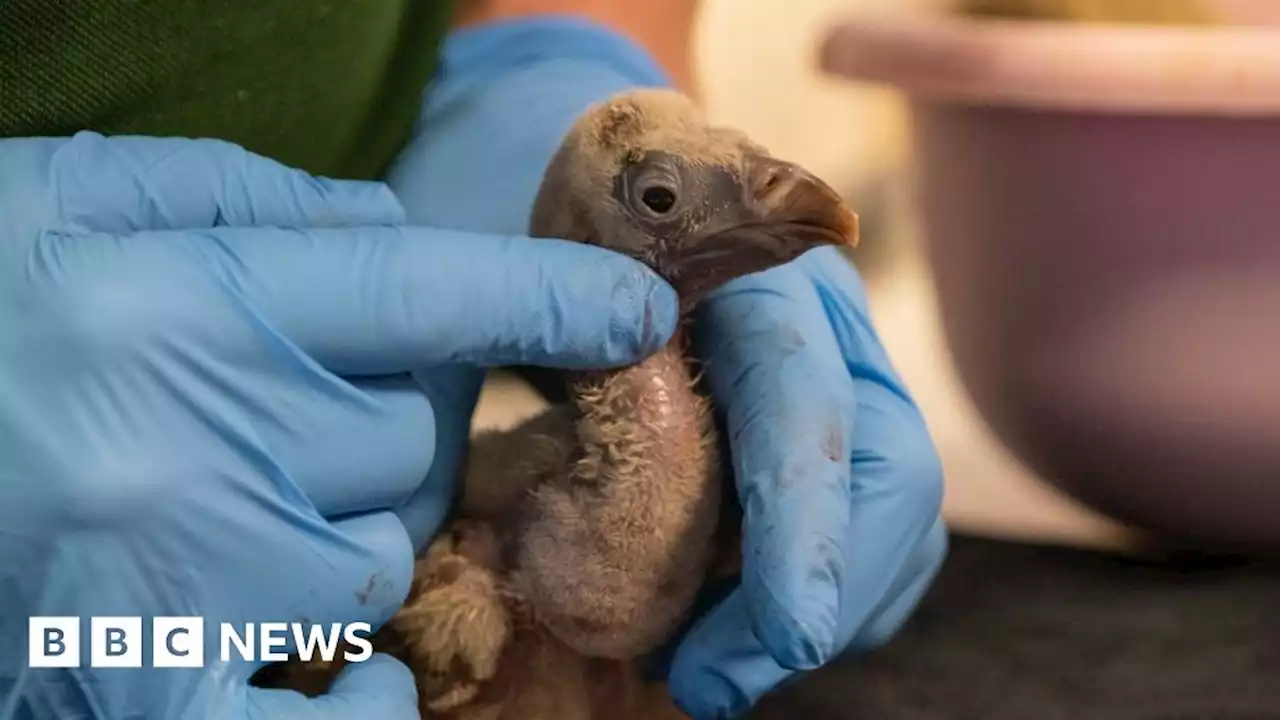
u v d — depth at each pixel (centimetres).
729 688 27
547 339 25
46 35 25
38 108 26
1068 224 34
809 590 25
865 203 44
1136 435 35
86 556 24
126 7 26
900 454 29
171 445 24
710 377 28
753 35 46
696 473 25
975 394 39
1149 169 33
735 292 29
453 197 33
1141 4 35
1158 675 33
